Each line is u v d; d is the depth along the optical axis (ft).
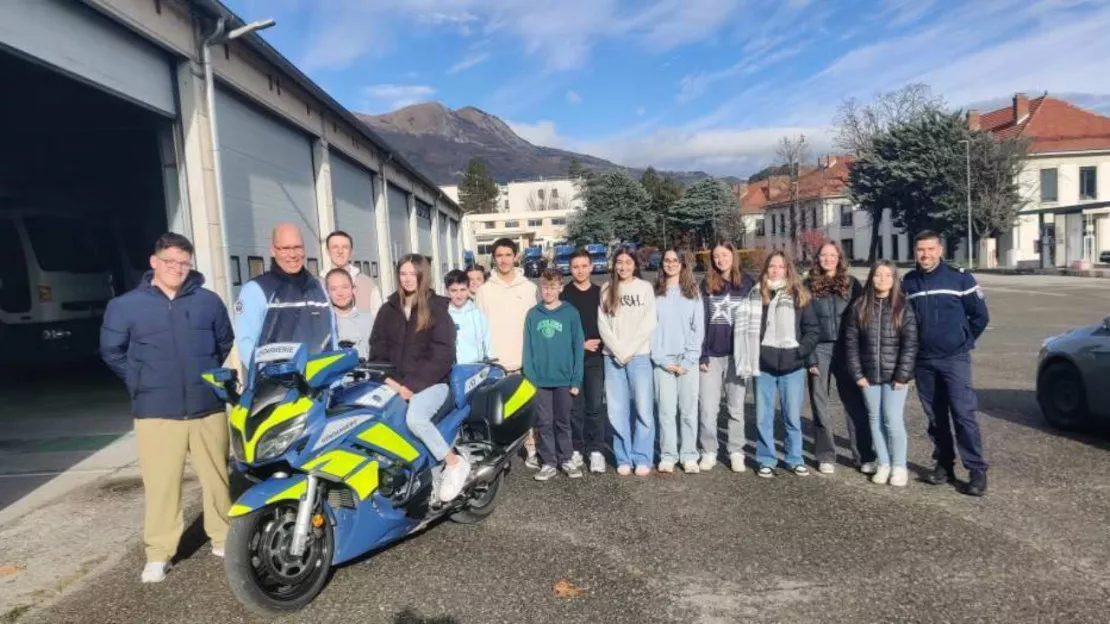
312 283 16.40
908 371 18.69
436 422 16.33
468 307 21.06
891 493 18.60
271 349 13.21
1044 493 18.19
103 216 47.11
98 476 22.54
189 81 28.81
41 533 17.92
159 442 15.02
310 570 13.44
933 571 14.06
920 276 19.10
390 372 15.76
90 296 43.73
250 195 35.73
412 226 83.82
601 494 19.30
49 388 39.42
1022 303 69.62
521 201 433.89
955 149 134.62
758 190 270.46
